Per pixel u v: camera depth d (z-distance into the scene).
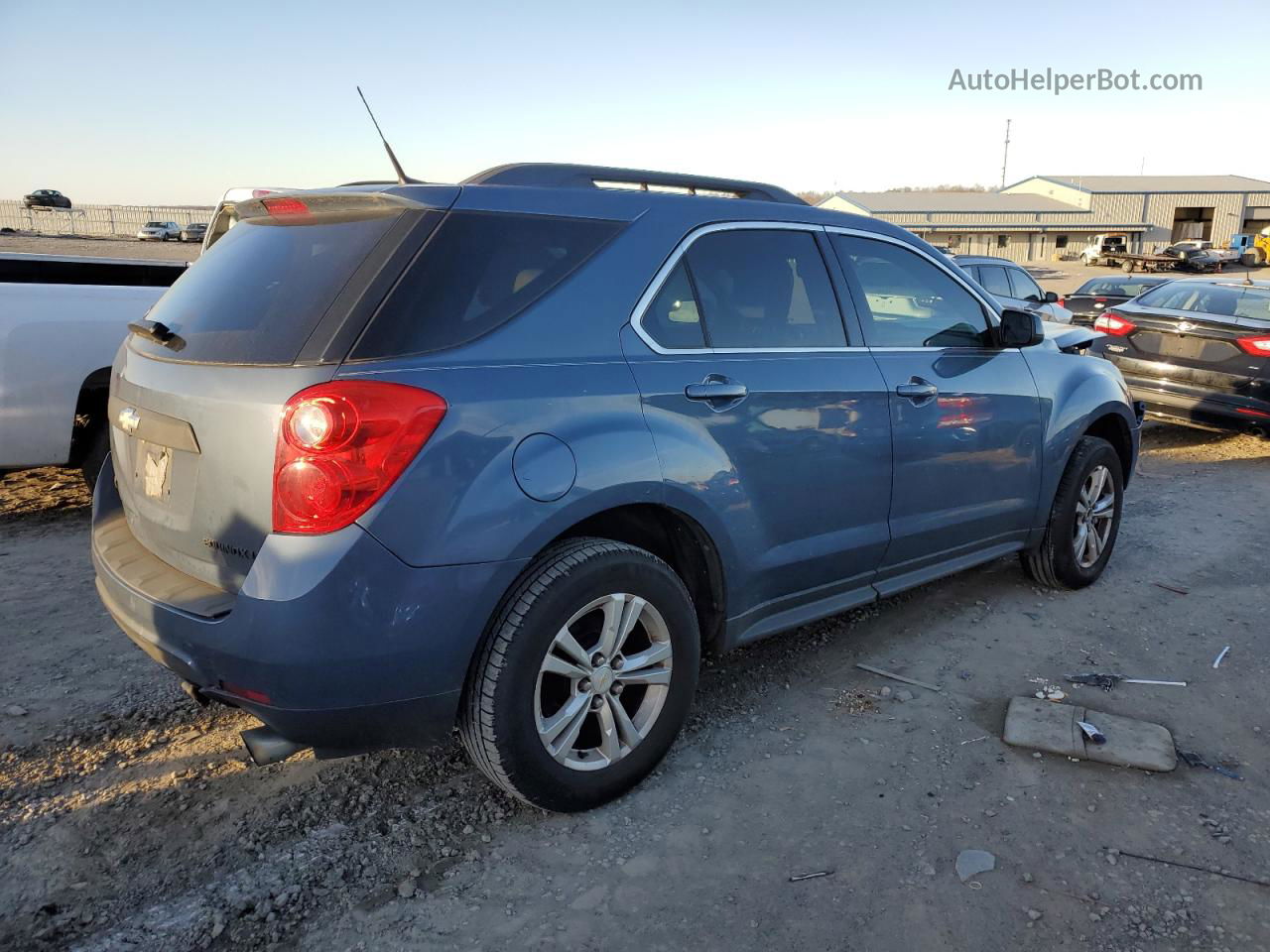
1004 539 4.37
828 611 3.59
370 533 2.29
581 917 2.40
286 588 2.26
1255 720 3.45
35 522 5.95
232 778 3.01
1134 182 66.00
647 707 2.93
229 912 2.40
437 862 2.62
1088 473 4.66
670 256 3.02
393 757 3.15
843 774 3.06
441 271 2.54
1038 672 3.85
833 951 2.28
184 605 2.46
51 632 4.16
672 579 2.89
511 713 2.56
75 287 5.48
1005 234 62.31
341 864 2.60
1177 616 4.46
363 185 2.88
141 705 3.49
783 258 3.41
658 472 2.80
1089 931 2.35
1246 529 5.95
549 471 2.54
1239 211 62.97
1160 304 9.30
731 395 3.03
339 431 2.25
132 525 2.98
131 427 2.81
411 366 2.39
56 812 2.81
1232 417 8.18
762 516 3.18
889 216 60.69
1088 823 2.80
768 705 3.54
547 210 2.81
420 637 2.38
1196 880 2.54
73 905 2.42
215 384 2.46
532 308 2.67
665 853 2.65
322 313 2.44
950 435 3.86
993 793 2.96
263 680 2.30
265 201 2.88
